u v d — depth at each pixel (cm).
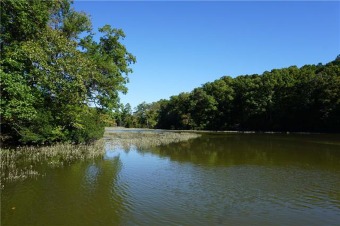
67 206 1234
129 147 3397
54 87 2516
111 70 3450
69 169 1980
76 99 2703
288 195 1400
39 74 2430
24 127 2659
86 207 1223
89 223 1056
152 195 1394
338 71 7606
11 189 1475
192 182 1647
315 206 1241
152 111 13950
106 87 3400
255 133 7081
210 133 7150
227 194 1413
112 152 2909
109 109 3534
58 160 2288
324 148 3288
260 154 2803
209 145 3706
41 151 2584
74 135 3186
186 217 1112
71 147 2941
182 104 11350
